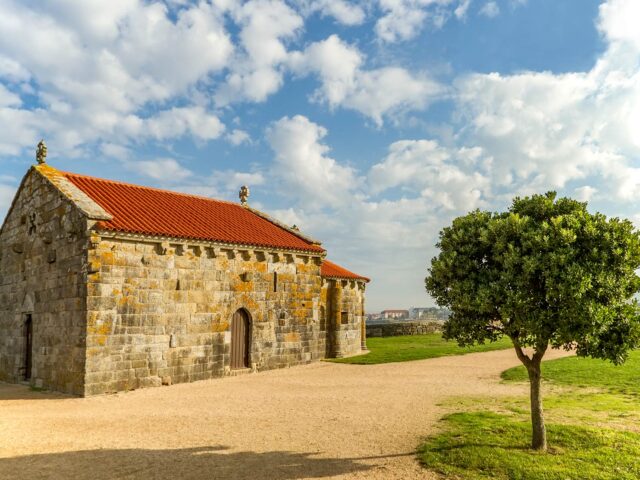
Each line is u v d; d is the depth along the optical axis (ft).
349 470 32.99
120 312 68.80
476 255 37.37
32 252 80.74
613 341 33.45
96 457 35.99
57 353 70.69
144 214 80.53
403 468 33.17
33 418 50.01
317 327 99.96
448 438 38.91
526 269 32.86
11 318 85.40
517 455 34.45
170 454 36.65
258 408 53.16
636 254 33.06
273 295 91.45
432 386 65.16
